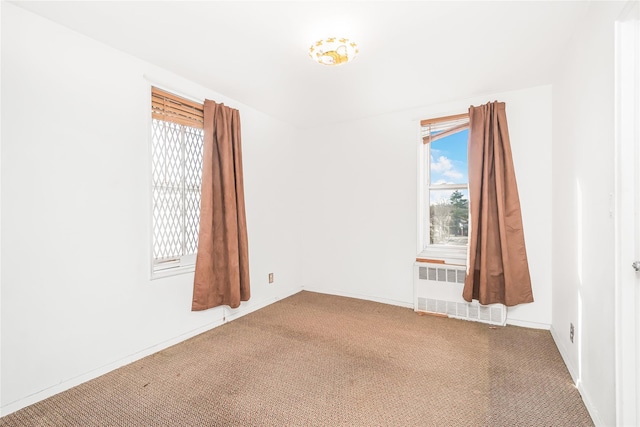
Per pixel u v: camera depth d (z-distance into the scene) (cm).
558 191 247
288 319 311
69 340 192
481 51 220
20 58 172
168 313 251
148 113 238
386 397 180
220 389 190
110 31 195
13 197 170
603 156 149
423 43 209
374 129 369
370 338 264
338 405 173
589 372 167
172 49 218
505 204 284
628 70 130
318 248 414
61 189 189
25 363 174
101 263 208
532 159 283
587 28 173
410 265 347
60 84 188
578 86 190
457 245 333
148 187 238
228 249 285
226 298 290
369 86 281
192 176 278
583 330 179
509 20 183
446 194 338
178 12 176
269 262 364
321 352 238
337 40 196
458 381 196
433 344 251
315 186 415
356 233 384
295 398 180
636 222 128
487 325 290
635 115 129
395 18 181
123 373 209
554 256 263
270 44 210
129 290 224
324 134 407
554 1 165
